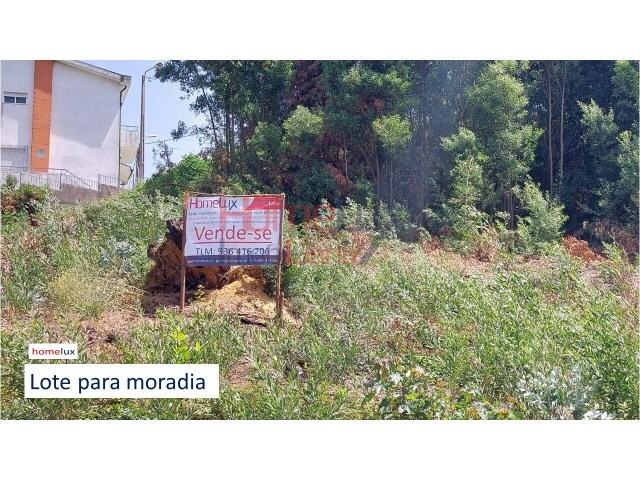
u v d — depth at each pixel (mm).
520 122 22078
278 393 6137
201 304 9070
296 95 22250
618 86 21750
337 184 20234
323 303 9227
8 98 21797
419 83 21625
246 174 20812
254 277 10094
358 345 7672
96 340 7730
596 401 6418
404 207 20031
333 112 20500
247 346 7180
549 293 10602
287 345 7480
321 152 21250
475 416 6012
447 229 18547
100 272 9820
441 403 6074
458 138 20281
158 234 12523
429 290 9430
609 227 19750
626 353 6773
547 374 6598
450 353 7316
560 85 22969
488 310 8383
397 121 20078
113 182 22625
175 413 6098
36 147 21828
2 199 14852
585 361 6859
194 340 7223
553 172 22672
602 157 21109
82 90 22453
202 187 20922
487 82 20844
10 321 8273
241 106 21516
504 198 21078
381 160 21672
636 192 19812
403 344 8078
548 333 7828
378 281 9945
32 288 9094
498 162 20781
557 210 18344
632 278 11617
